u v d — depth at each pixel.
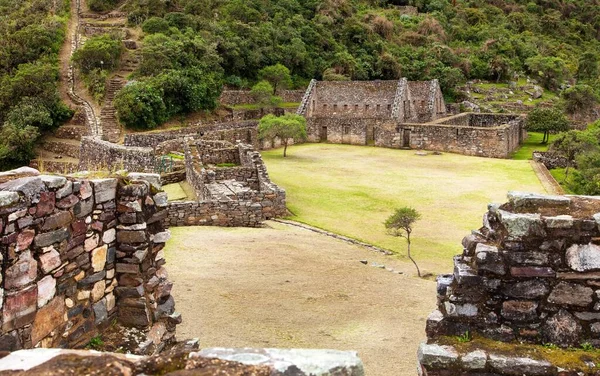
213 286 16.45
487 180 40.91
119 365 4.70
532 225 7.20
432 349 7.11
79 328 8.66
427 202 33.66
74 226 8.53
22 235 7.52
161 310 10.16
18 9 79.62
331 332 13.29
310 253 21.64
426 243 25.39
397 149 59.75
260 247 21.95
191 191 32.66
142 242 9.59
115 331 9.31
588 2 140.00
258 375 4.55
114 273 9.55
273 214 28.84
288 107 72.00
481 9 122.12
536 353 7.00
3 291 7.27
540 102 81.81
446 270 21.20
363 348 12.40
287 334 13.01
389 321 14.23
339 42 94.50
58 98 53.28
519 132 63.69
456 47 102.19
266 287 16.66
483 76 93.19
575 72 101.12
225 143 39.44
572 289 7.18
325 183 38.88
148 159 35.34
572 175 42.59
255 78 78.69
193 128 53.97
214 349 4.99
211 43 71.50
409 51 95.81
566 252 7.19
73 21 78.31
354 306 15.34
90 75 58.38
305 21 93.19
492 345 7.18
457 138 57.28
